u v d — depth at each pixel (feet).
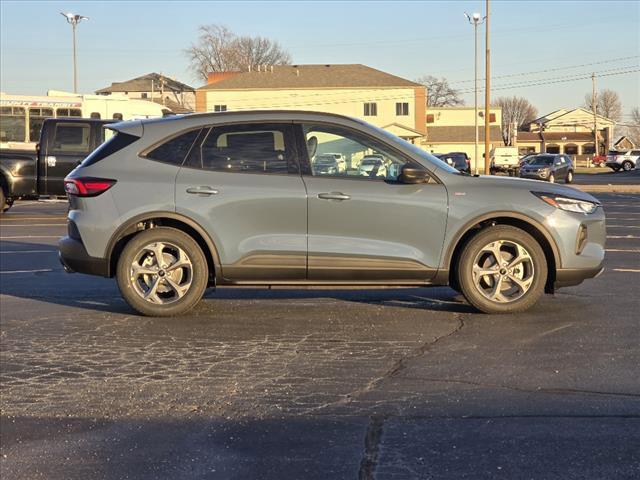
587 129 354.95
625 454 13.32
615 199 88.99
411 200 22.91
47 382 17.63
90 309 25.25
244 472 12.81
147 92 319.06
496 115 276.00
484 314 23.81
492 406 15.70
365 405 15.88
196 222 23.09
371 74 240.94
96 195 23.30
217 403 16.10
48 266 34.86
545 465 12.90
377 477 12.52
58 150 58.03
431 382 17.30
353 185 22.98
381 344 20.61
